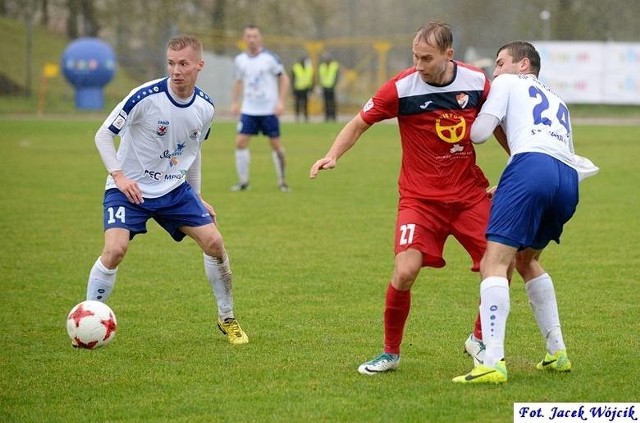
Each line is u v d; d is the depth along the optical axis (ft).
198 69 36.86
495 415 28.25
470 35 296.92
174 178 37.91
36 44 271.08
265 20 288.10
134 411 29.01
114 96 255.70
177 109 36.96
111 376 33.09
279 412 28.73
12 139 152.05
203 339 38.65
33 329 40.37
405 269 32.12
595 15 249.55
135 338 38.78
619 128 178.50
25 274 52.39
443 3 329.93
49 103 236.84
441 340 38.19
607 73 205.16
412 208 33.01
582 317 41.83
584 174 32.45
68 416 28.68
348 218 73.67
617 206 80.02
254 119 90.79
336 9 338.95
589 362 34.32
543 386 31.22
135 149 37.24
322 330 39.96
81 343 32.96
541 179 30.78
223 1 282.97
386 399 29.96
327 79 207.10
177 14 283.59
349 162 122.42
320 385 31.68
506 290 31.22
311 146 145.59
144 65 285.43
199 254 58.85
